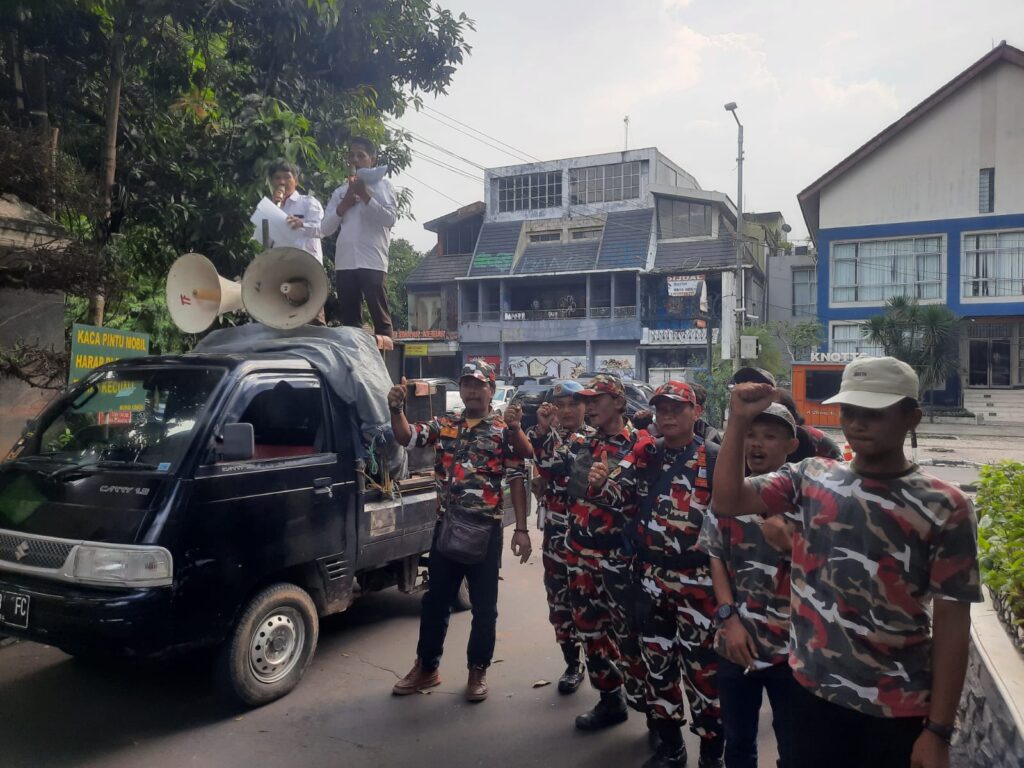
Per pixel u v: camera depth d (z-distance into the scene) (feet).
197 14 26.43
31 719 13.09
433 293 123.03
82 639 11.60
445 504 14.08
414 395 19.69
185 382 14.11
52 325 22.08
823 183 88.69
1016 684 8.59
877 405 6.36
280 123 27.37
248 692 13.26
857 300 88.84
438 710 13.73
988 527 12.45
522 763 11.85
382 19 31.07
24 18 23.31
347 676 15.21
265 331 17.06
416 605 19.97
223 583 12.67
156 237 30.55
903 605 6.45
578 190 115.34
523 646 17.26
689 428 10.80
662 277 106.22
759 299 114.73
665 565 10.67
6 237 19.10
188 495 12.33
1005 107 81.76
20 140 19.94
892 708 6.44
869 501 6.58
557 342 110.22
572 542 12.57
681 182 124.67
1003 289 82.58
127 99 28.89
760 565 8.92
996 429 75.41
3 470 13.94
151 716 13.25
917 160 85.51
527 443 14.25
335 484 15.15
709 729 10.70
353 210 20.49
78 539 12.17
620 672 12.96
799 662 6.95
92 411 14.51
